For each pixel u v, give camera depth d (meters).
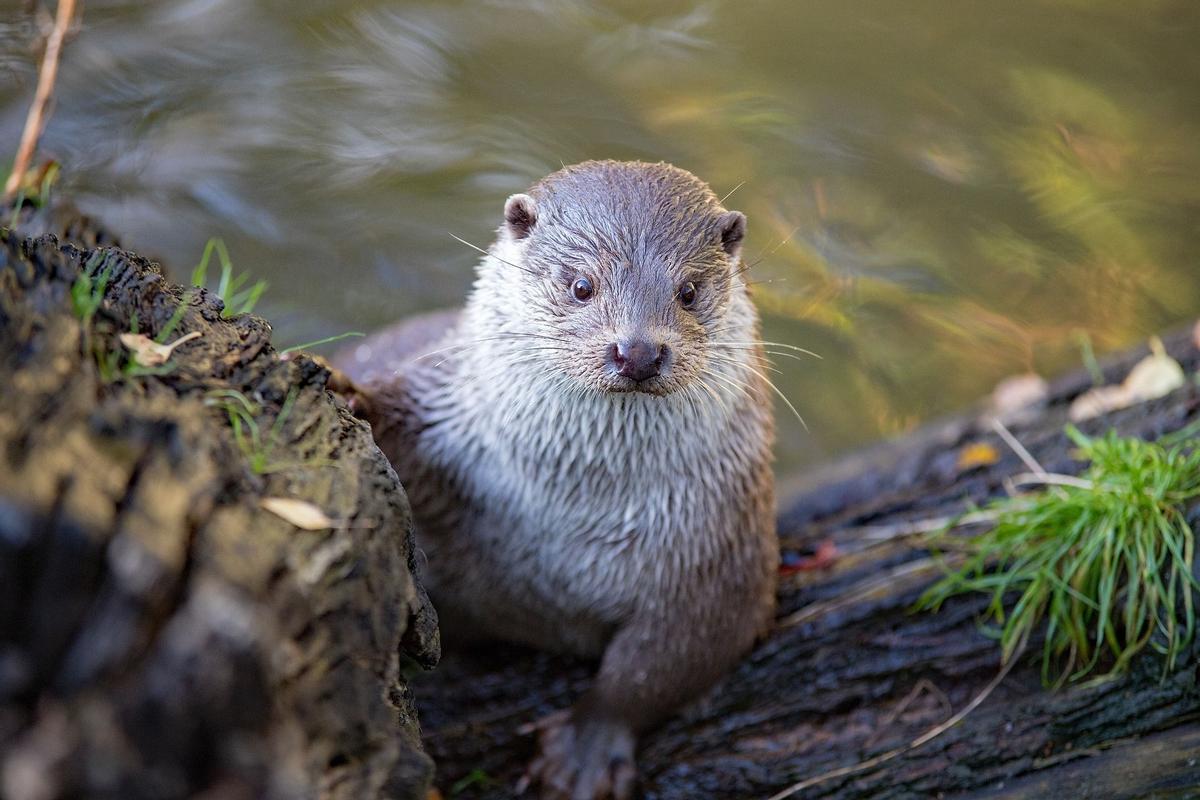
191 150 10.93
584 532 5.93
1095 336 10.25
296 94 11.71
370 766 3.11
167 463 2.82
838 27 13.62
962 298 10.62
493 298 5.91
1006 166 12.00
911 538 6.57
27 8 9.01
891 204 11.41
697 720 6.07
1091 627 5.78
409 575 3.53
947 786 5.58
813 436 9.51
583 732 5.95
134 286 3.85
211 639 2.50
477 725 6.12
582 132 11.83
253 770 2.50
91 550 2.52
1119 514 5.73
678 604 5.98
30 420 2.75
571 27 13.12
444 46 12.60
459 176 11.17
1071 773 5.48
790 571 6.67
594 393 5.61
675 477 5.85
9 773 2.25
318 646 3.03
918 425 9.49
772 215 11.24
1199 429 6.43
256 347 3.83
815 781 5.70
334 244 10.45
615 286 5.53
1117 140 12.34
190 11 12.35
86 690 2.39
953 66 13.10
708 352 5.75
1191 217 11.44
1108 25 13.88
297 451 3.47
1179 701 5.54
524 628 6.34
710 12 13.55
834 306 10.48
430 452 6.02
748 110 12.30
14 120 10.73
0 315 3.06
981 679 5.84
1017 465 7.00
